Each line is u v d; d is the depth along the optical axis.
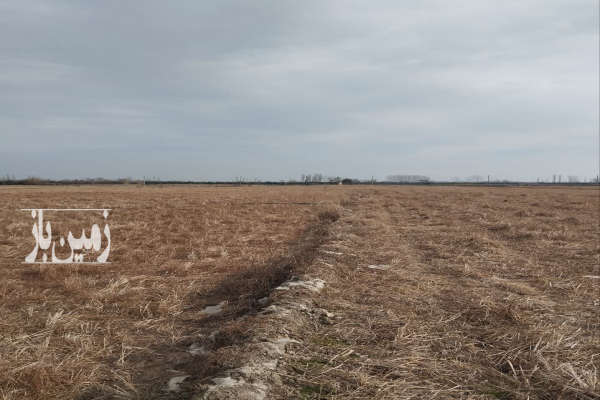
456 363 3.95
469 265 8.55
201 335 4.85
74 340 4.64
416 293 6.29
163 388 3.61
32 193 39.84
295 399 3.18
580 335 4.71
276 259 9.30
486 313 5.31
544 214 20.53
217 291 6.91
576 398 3.31
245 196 37.94
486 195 43.00
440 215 20.33
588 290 6.77
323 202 29.14
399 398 3.29
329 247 9.70
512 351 4.21
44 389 3.58
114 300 6.21
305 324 4.74
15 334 4.83
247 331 4.38
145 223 15.76
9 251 10.14
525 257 9.61
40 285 7.03
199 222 16.47
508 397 3.37
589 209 24.36
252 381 3.31
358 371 3.70
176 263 8.77
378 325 4.85
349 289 6.35
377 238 11.99
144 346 4.62
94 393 3.59
